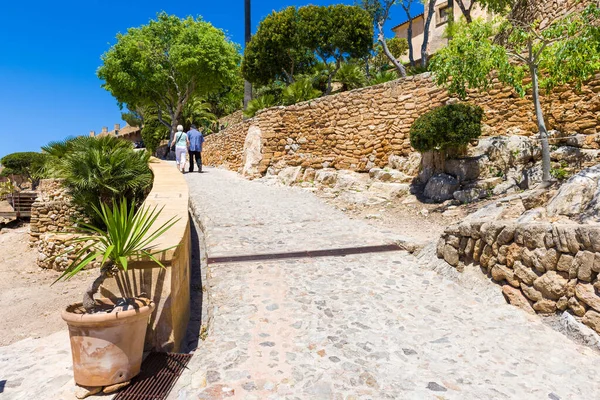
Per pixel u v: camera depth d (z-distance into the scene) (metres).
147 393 2.70
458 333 3.61
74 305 2.90
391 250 5.94
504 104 8.69
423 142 8.55
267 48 20.83
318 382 2.83
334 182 10.87
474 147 8.41
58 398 2.65
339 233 6.92
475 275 4.77
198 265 5.57
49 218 12.84
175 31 22.66
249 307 4.09
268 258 5.59
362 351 3.27
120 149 10.35
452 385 2.82
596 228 3.36
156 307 3.21
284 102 16.42
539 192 5.77
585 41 5.82
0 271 10.88
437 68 7.08
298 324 3.74
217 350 3.27
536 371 3.02
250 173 13.18
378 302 4.25
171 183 7.66
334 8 20.23
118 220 2.95
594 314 3.35
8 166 28.70
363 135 11.33
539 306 3.88
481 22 6.75
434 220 7.43
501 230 4.43
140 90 22.56
